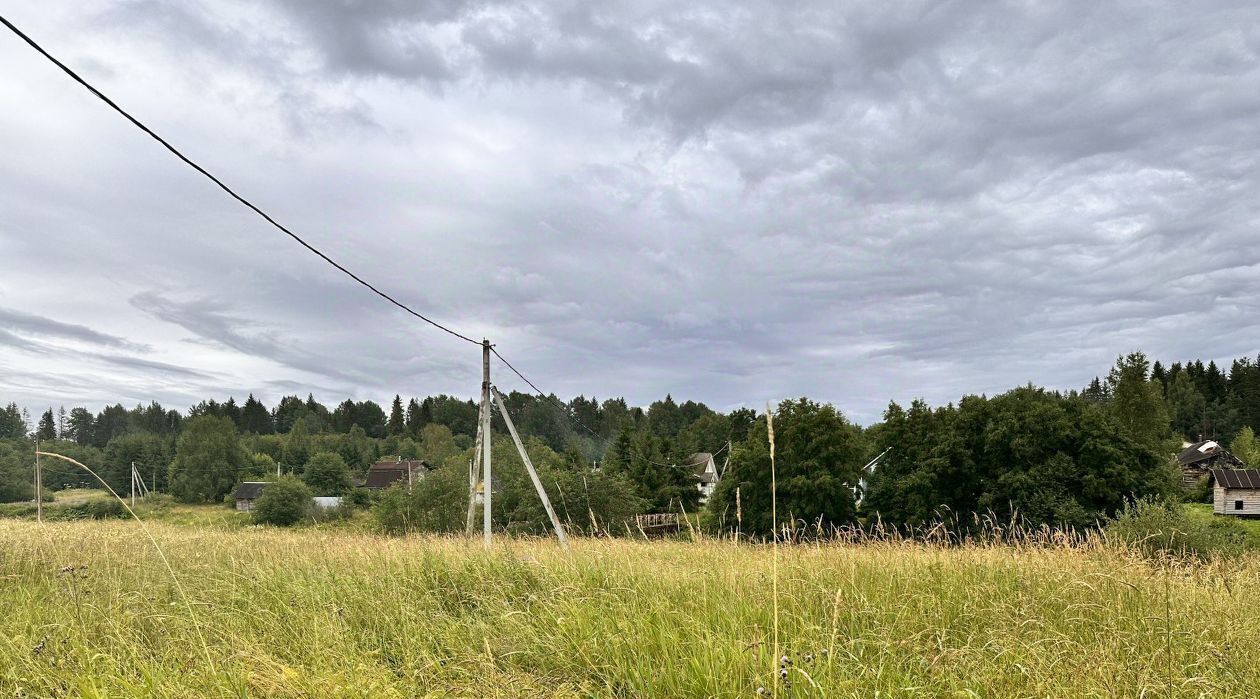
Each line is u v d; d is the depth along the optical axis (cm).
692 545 1035
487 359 1313
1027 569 742
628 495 3709
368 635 561
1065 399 4319
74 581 703
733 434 10169
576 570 742
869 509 4528
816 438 4169
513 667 472
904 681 436
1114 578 643
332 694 393
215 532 1597
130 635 525
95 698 383
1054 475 3888
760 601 611
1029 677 430
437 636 553
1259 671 449
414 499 3619
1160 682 408
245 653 446
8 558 862
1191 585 684
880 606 607
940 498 4156
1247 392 11325
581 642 515
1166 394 12488
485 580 723
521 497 3444
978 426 4309
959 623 580
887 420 4894
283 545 1116
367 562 844
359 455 11669
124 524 1658
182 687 397
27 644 486
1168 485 3884
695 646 488
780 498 4209
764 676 420
